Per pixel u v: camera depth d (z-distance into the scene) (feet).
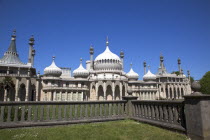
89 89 270.26
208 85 208.54
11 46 243.81
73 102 45.06
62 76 326.65
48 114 42.16
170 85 344.90
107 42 319.88
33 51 280.92
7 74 206.49
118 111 51.11
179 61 400.47
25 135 32.83
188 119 31.35
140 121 46.39
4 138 30.96
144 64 401.70
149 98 315.17
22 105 40.27
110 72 291.79
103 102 49.03
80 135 33.22
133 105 52.16
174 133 34.40
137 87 312.71
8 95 208.23
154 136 32.55
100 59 301.43
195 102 29.60
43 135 33.12
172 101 36.58
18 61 239.30
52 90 232.32
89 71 304.91
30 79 224.33
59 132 35.40
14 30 251.19
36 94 226.99
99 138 31.40
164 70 435.53
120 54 362.53
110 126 40.86
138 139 31.14
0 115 38.29
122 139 31.12
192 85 30.96
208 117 28.53
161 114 40.24
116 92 271.49
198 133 28.60
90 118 46.50
